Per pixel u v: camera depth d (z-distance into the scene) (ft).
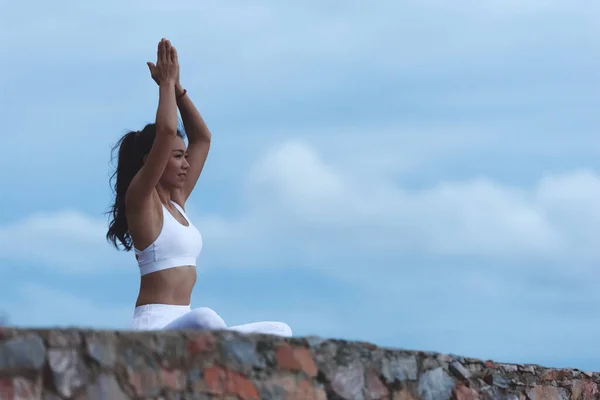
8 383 9.21
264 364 12.34
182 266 16.66
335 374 13.52
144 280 16.52
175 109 16.67
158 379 10.77
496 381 17.92
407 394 15.07
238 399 11.79
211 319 14.94
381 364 14.58
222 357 11.73
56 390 9.59
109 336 10.35
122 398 10.29
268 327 16.60
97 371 10.07
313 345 13.30
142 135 17.65
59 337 9.77
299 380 12.84
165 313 16.25
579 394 21.97
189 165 18.67
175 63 17.20
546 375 20.21
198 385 11.29
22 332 9.48
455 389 16.38
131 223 16.46
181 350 11.19
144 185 16.28
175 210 17.58
